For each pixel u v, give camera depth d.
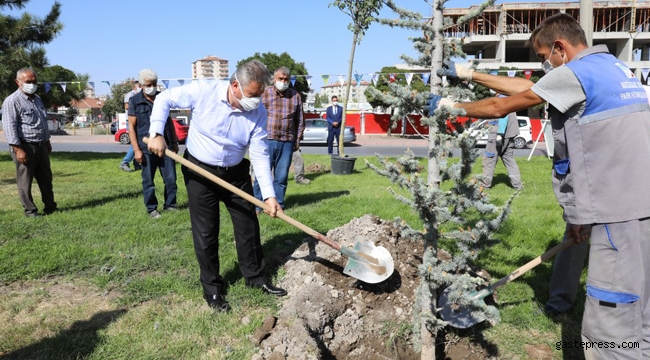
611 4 37.50
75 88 17.19
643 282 2.55
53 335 3.33
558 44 2.76
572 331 3.68
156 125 3.59
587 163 2.58
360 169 12.50
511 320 3.82
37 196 7.79
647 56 39.31
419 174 3.04
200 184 3.70
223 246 5.02
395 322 3.80
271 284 4.09
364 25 13.85
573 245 3.74
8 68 13.23
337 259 4.32
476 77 3.13
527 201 7.72
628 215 2.49
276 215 3.74
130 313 3.66
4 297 3.87
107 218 6.14
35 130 6.14
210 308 3.75
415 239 3.26
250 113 3.66
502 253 5.04
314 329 3.56
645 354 2.71
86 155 16.08
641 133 2.51
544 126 14.77
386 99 3.02
